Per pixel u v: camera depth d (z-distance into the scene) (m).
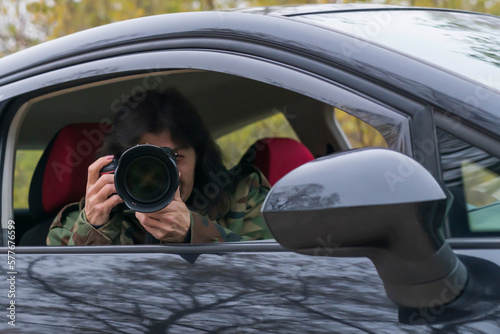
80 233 1.88
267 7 1.98
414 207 1.26
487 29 2.06
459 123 1.47
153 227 1.72
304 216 1.29
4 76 2.01
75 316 1.66
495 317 1.33
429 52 1.70
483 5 7.21
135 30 1.87
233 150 3.03
